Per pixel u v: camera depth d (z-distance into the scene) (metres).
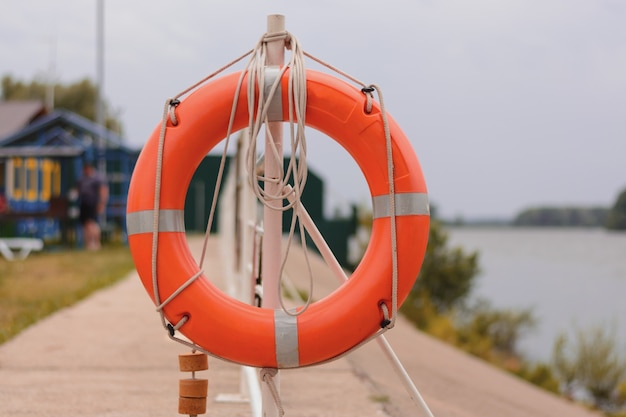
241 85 2.82
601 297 32.66
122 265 12.79
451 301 19.80
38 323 7.16
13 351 5.95
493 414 6.38
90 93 50.41
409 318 16.88
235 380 5.21
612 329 13.43
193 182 24.39
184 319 2.77
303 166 2.78
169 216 2.78
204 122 2.81
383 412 4.57
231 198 7.91
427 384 6.62
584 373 12.70
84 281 10.50
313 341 2.75
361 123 2.79
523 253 96.88
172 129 2.81
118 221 19.70
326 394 4.96
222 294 2.82
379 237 2.81
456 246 20.25
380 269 2.78
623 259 80.25
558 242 143.50
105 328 6.96
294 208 2.81
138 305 8.35
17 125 30.22
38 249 16.25
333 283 15.16
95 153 18.05
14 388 4.88
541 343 17.67
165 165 2.79
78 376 5.24
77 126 18.92
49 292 9.33
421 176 2.82
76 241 18.28
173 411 4.41
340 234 19.48
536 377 12.60
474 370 9.77
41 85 51.47
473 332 16.16
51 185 20.47
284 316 2.78
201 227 24.42
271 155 2.93
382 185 2.80
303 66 2.79
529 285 39.97
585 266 65.38
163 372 5.39
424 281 19.67
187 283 2.75
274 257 2.98
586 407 11.91
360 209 19.56
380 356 7.02
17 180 19.89
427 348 10.22
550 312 25.16
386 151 2.79
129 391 4.86
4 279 10.58
